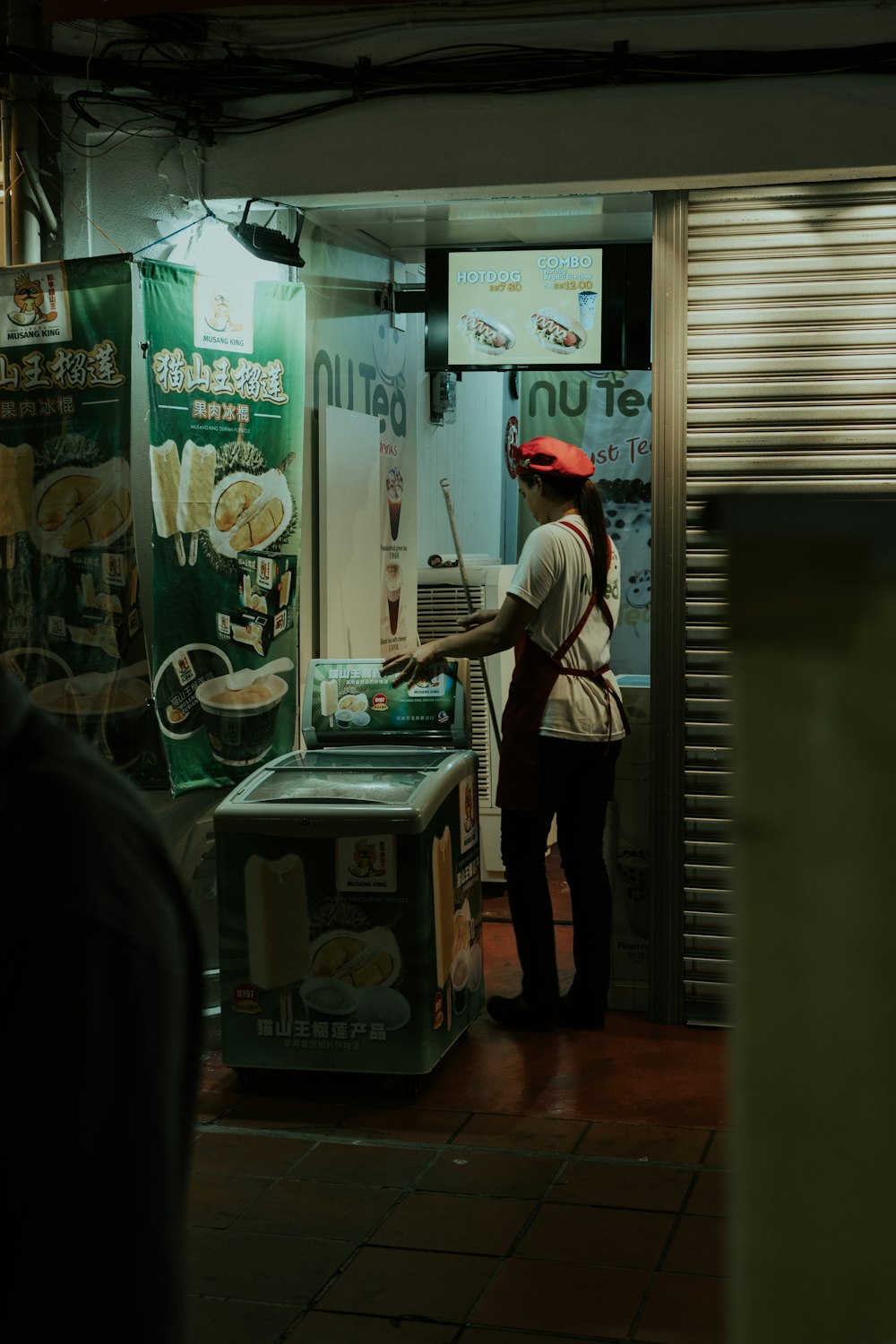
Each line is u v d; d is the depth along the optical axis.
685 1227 3.44
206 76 4.90
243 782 4.52
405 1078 4.38
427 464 7.43
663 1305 3.06
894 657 0.79
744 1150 0.83
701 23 4.63
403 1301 3.10
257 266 5.49
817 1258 0.82
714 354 4.81
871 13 4.53
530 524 9.20
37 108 5.00
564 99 4.78
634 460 8.53
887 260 4.68
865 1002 0.81
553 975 4.98
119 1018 0.90
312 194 5.02
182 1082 1.06
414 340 6.68
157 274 4.72
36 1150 0.86
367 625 5.98
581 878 4.94
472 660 6.84
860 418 4.74
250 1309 3.06
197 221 5.12
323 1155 3.92
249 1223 3.49
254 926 4.34
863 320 4.71
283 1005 4.35
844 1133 0.81
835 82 4.59
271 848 4.29
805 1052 0.82
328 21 4.89
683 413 4.85
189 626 4.88
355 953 4.29
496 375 9.18
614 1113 4.20
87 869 0.92
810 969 0.81
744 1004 0.82
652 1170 3.78
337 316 5.71
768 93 4.64
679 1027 5.02
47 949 0.89
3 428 4.82
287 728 5.18
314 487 5.52
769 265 4.75
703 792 4.94
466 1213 3.54
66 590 4.79
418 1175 3.78
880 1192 0.81
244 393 4.98
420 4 4.81
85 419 4.73
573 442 8.62
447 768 4.54
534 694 4.78
